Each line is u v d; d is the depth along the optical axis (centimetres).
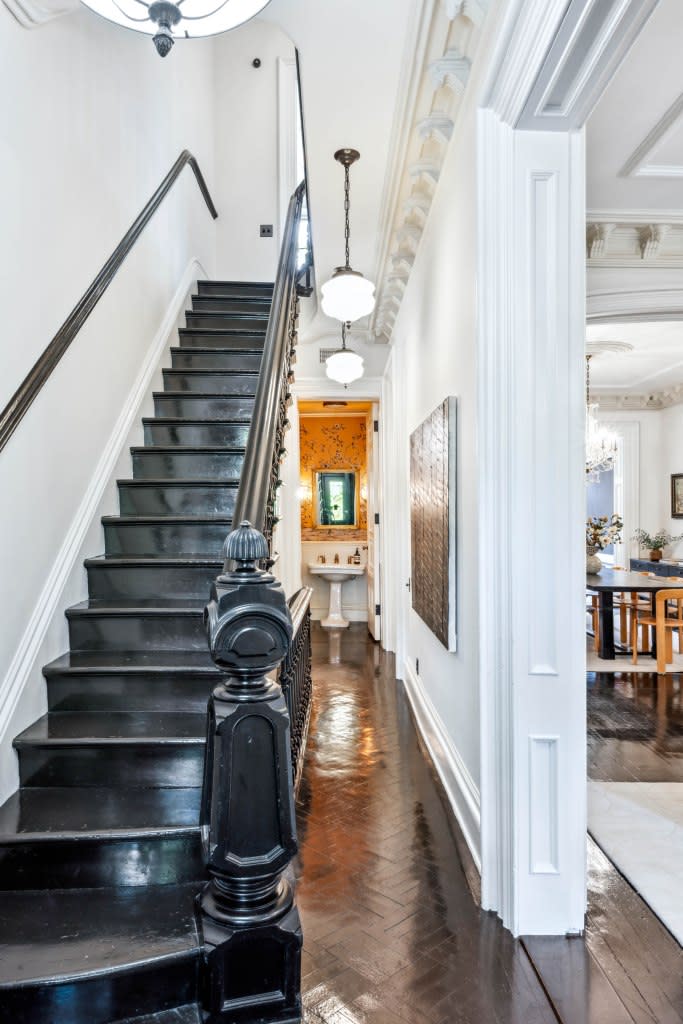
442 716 327
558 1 150
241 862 146
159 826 186
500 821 214
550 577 207
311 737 392
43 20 238
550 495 207
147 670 232
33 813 194
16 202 227
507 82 190
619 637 728
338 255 437
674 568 799
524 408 206
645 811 295
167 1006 154
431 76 240
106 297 315
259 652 143
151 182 399
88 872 183
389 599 643
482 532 221
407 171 319
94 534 291
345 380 517
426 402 363
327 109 274
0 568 212
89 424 294
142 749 210
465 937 202
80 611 255
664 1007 171
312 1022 165
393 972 185
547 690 206
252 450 215
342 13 218
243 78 646
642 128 272
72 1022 148
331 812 291
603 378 820
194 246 530
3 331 217
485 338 219
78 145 284
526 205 204
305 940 200
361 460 869
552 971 185
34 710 226
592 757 363
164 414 382
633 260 375
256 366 425
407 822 281
